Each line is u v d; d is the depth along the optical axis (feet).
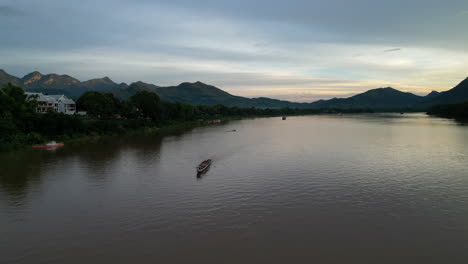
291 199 201.26
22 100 467.52
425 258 131.95
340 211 181.27
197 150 388.37
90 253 138.31
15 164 306.96
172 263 128.98
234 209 185.16
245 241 146.51
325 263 128.26
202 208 187.01
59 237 153.38
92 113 647.97
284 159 328.08
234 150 387.14
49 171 278.46
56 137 456.45
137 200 202.39
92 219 173.58
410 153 358.23
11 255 137.49
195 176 260.01
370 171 271.69
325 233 154.10
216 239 148.56
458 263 128.47
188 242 146.00
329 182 238.48
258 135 558.15
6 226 166.30
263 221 167.84
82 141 469.57
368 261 129.90
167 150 388.37
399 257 132.87
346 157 335.88
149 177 257.55
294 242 145.28
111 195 212.84
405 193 212.02
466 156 337.93
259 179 248.32
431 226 161.58
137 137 523.70
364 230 157.38
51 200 204.13
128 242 147.33
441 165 293.84
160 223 167.02
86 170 281.95
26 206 193.88
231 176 258.78
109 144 439.22
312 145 426.10
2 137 395.55
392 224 164.04
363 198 202.69
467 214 176.35
